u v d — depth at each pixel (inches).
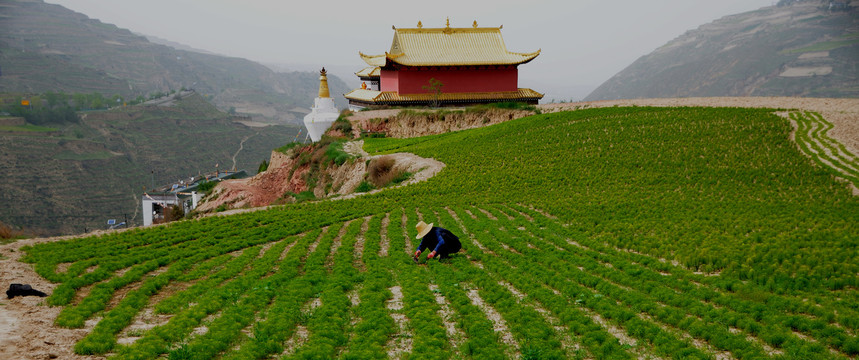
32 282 769.6
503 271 849.5
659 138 2108.8
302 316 641.6
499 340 577.9
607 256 954.7
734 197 1414.9
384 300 719.1
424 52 3875.5
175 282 831.1
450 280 800.3
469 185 1854.1
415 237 1159.6
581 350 544.1
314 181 2965.1
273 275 832.9
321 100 4306.1
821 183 1467.8
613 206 1405.0
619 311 641.0
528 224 1256.2
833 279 748.6
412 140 3024.1
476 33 4082.2
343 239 1139.3
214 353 524.4
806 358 505.7
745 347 534.9
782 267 827.4
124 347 518.0
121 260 940.0
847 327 589.6
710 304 675.4
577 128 2442.2
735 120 2177.7
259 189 3316.9
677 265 898.1
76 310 634.2
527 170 1972.2
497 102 3850.9
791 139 1891.0
